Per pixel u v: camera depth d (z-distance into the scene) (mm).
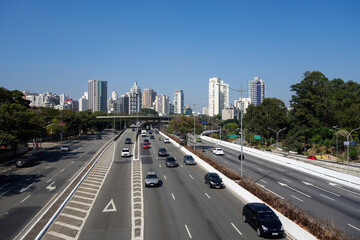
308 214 20766
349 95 88125
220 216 19984
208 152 65188
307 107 91875
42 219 18984
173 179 33656
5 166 44219
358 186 30625
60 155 56438
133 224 18266
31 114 51719
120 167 42250
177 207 22172
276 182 32969
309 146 84625
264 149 86375
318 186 31094
